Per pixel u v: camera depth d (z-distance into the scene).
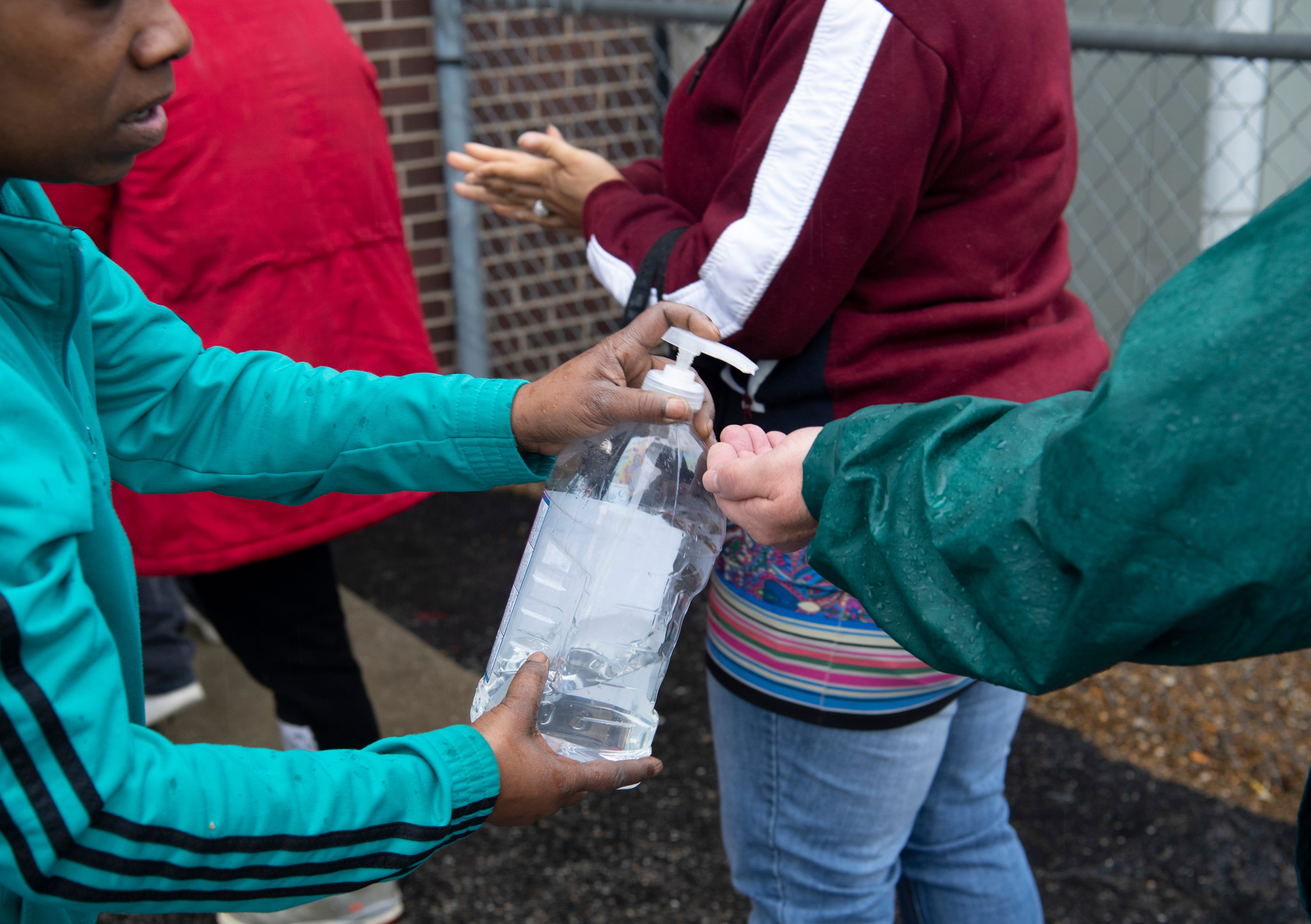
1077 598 0.77
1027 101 1.32
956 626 0.88
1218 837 2.44
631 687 1.23
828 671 1.41
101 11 0.78
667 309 1.23
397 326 2.13
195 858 0.77
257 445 1.19
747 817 1.55
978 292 1.38
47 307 0.91
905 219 1.31
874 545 0.93
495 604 3.47
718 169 1.51
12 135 0.80
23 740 0.70
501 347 4.55
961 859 1.68
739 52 1.44
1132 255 3.56
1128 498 0.73
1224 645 0.76
